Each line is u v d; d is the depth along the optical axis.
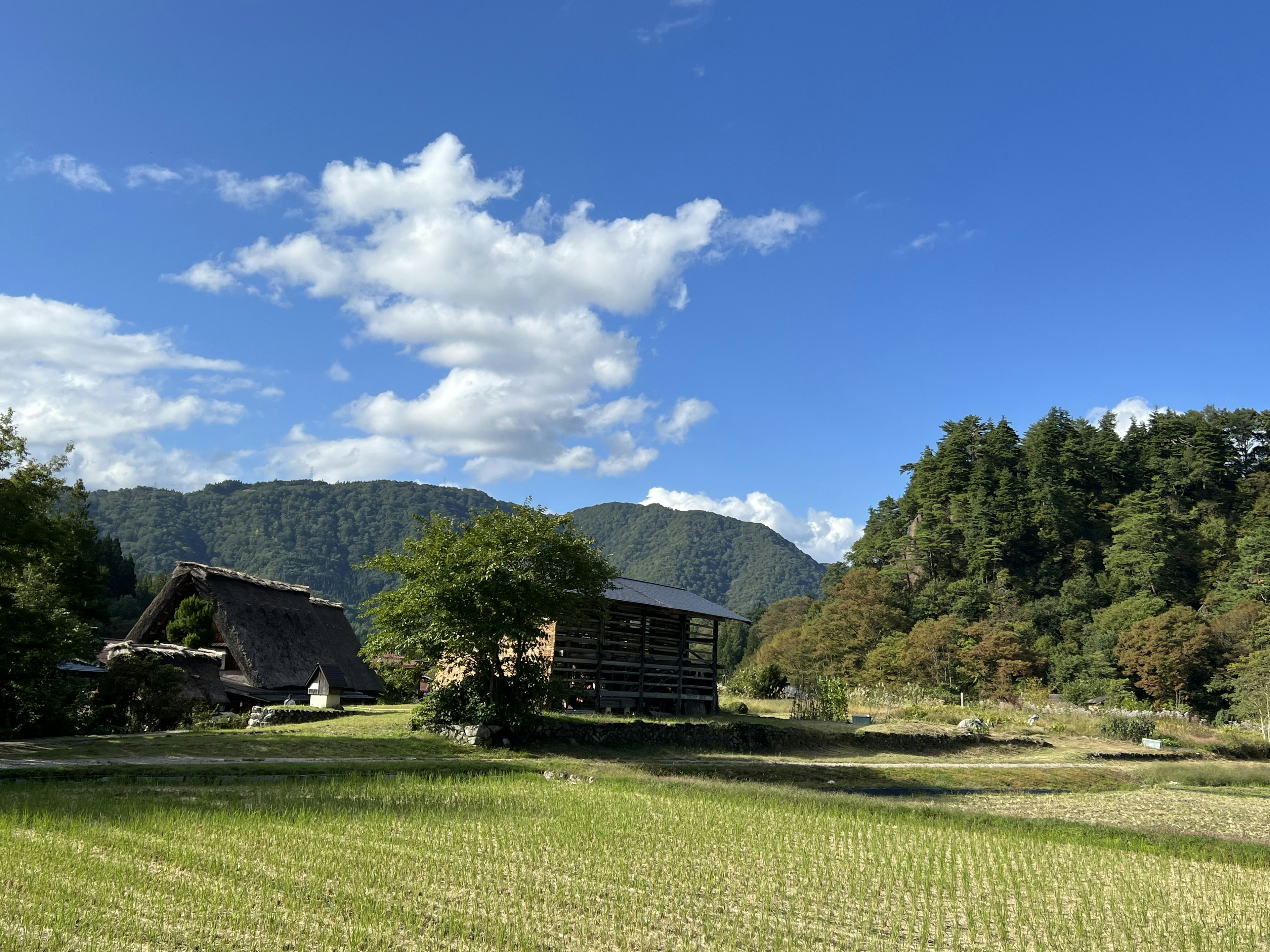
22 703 25.62
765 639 138.25
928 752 37.91
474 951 7.95
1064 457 136.12
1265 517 119.06
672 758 29.44
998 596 111.44
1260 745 49.06
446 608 26.81
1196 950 9.57
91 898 8.72
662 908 9.91
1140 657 86.62
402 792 16.80
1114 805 25.23
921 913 10.51
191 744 22.41
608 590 37.91
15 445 24.48
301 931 8.14
